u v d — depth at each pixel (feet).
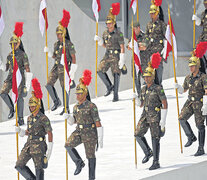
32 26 187.21
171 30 118.83
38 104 99.50
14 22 185.37
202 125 111.75
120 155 117.19
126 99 177.06
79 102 100.99
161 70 157.17
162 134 105.70
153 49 157.69
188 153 115.34
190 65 110.01
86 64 194.70
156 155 105.19
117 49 167.32
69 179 104.68
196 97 110.93
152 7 156.25
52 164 114.93
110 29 166.40
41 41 188.55
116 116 152.05
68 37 153.99
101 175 103.81
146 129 107.14
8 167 115.24
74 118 104.47
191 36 217.36
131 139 129.18
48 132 99.04
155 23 157.48
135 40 114.42
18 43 148.05
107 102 173.37
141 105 109.09
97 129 99.19
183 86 114.83
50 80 158.20
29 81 148.56
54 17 189.78
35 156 98.84
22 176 109.29
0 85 184.65
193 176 106.32
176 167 104.94
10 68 150.61
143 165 109.60
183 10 218.79
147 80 105.29
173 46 118.62
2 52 184.96
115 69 169.07
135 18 223.92
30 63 187.01
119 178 100.83
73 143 101.86
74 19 192.65
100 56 196.54
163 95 104.12
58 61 155.84
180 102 161.89
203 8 216.13
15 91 107.45
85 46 194.70
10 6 184.85
